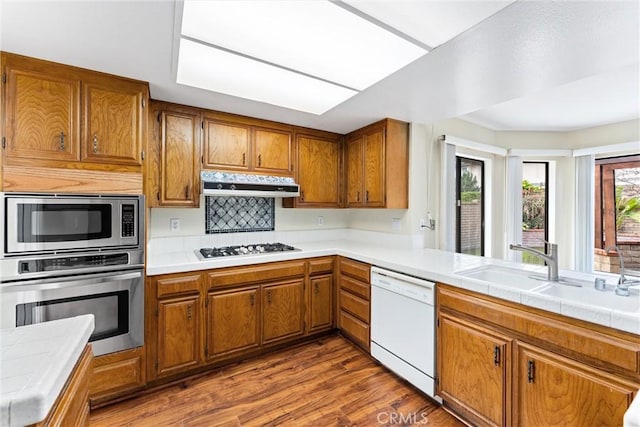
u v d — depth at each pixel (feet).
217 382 6.89
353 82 6.31
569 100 9.25
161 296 6.63
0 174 5.15
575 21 4.11
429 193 9.98
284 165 9.59
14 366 2.17
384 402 6.24
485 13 3.97
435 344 6.18
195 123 8.02
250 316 7.85
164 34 4.65
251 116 8.83
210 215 9.29
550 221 13.08
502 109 10.09
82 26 4.43
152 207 7.52
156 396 6.36
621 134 11.34
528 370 4.64
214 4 3.83
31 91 5.42
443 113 8.45
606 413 3.83
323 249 9.30
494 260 7.45
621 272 5.02
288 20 4.18
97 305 5.85
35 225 5.28
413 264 6.98
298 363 7.77
